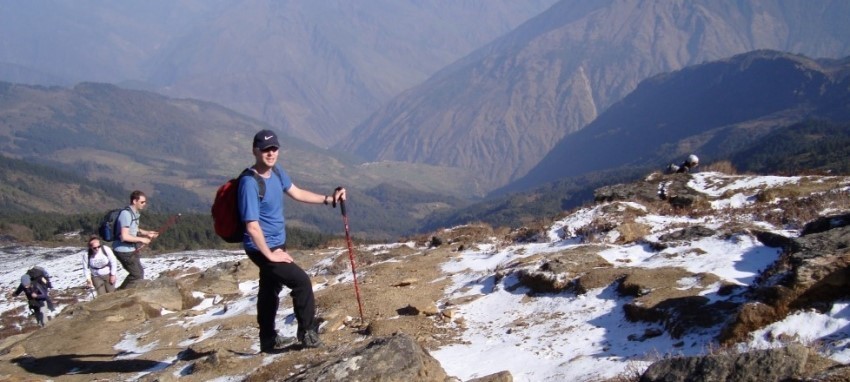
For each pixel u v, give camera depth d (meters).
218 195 8.25
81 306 15.60
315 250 23.16
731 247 11.23
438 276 14.41
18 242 70.81
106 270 17.11
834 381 5.12
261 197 8.10
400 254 18.27
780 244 10.62
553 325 9.67
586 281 10.70
